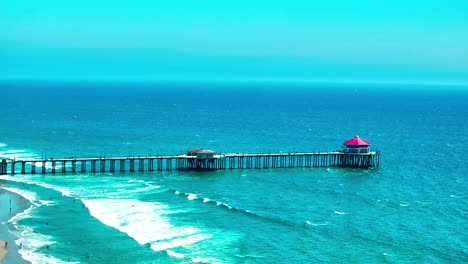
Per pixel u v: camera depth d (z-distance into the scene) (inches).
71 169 5211.6
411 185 4766.2
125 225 3400.6
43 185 4453.7
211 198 4151.1
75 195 4131.4
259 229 3366.1
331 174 5206.7
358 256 2920.8
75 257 2847.0
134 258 2847.0
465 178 5162.4
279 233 3292.3
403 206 3969.0
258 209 3843.5
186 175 5036.9
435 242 3152.1
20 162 5182.1
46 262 2763.3
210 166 5280.5
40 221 3449.8
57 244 3036.4
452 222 3558.1
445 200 4190.5
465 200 4202.8
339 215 3705.7
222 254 2920.8
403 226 3457.2
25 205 3816.4
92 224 3405.5
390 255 2935.5
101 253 2910.9
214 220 3540.8
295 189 4510.3
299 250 3004.4
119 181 4694.9
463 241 3174.2
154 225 3410.4
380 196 4288.9
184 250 2972.4
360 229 3385.8
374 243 3127.5
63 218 3523.6
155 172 5157.5
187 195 4188.0
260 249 3009.4
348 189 4530.0
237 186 4603.8
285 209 3853.3
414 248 3048.7
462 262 2842.0
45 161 4879.4
